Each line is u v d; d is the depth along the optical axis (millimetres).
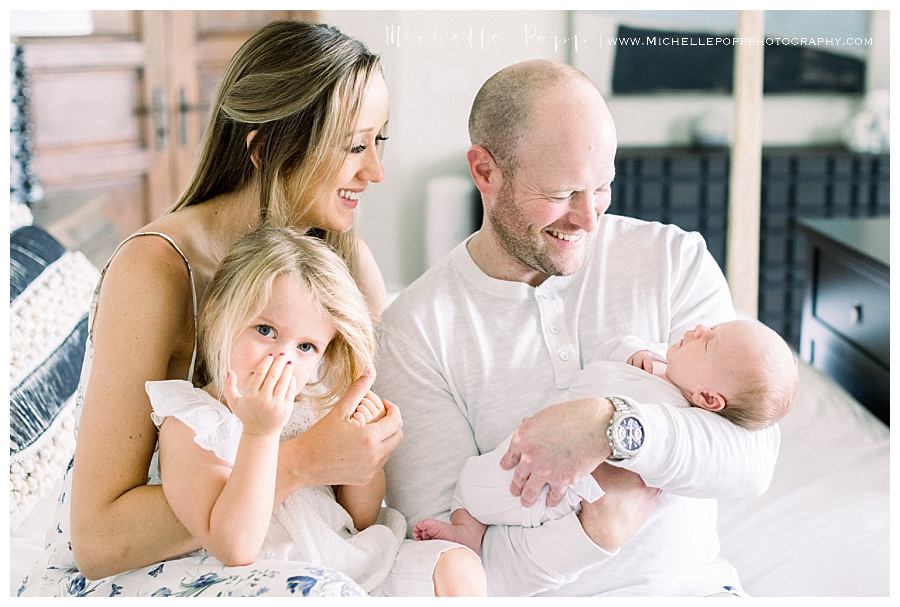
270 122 1359
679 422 1266
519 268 1428
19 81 2898
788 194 3984
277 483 1220
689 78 4219
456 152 4320
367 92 1373
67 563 1312
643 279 1449
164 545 1186
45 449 1694
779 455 1875
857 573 1493
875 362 2209
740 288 3238
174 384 1223
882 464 1826
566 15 4215
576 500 1279
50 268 1957
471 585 1269
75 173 3889
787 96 4273
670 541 1334
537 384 1408
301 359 1247
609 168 1338
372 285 1624
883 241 2393
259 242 1260
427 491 1396
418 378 1415
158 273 1270
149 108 4062
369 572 1286
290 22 1406
